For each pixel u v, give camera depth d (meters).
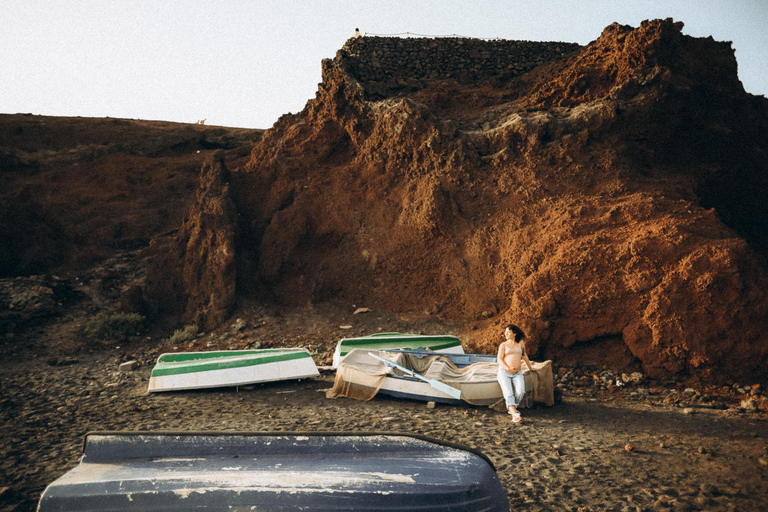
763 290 9.52
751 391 8.86
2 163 24.61
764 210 15.73
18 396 9.25
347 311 14.81
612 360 10.55
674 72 14.54
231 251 15.38
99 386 10.09
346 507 2.87
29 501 4.59
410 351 9.59
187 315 15.01
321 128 17.98
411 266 14.80
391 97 17.75
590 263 10.98
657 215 11.83
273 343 13.05
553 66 18.09
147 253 19.72
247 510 2.87
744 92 15.96
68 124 29.39
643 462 5.56
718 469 5.30
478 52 19.38
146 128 30.59
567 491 4.78
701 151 15.04
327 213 16.39
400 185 16.06
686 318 9.72
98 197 22.92
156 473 3.13
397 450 3.40
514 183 14.49
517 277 12.79
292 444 3.42
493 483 3.22
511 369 7.57
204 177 17.45
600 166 14.04
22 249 19.64
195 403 8.61
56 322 14.87
